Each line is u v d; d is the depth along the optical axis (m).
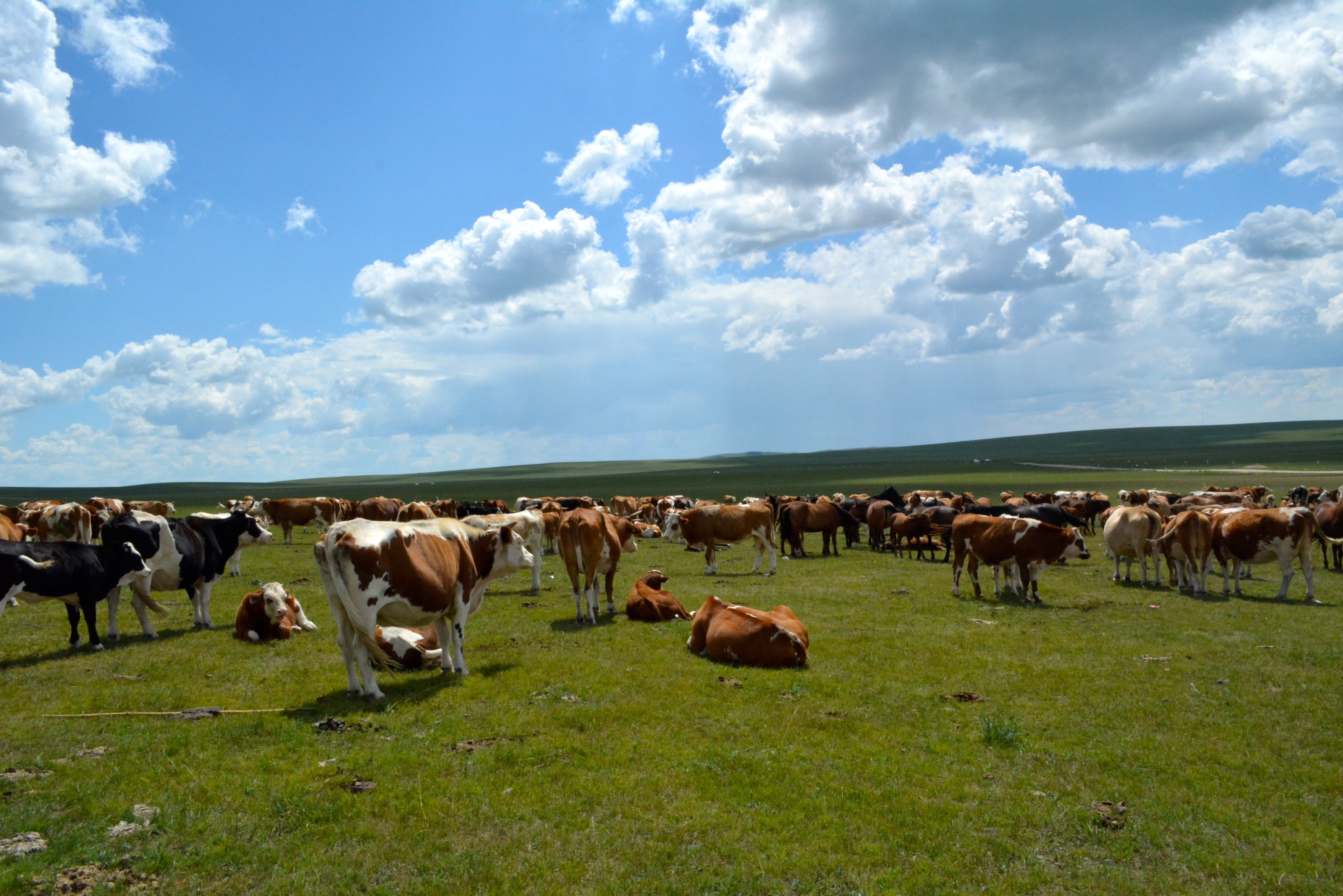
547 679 9.96
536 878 5.18
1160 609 15.52
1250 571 20.77
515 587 19.14
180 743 7.48
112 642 12.41
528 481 145.25
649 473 194.88
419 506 31.28
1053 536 16.09
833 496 42.94
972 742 7.85
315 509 34.94
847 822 6.07
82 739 7.67
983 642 12.34
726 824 5.99
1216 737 8.05
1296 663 10.99
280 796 6.22
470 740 7.66
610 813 6.14
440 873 5.22
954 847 5.71
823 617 14.44
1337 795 6.75
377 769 6.85
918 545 25.80
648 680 9.92
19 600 11.20
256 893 4.96
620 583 19.38
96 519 25.20
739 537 21.11
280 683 9.82
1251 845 5.86
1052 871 5.44
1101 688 9.77
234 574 20.84
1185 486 69.50
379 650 8.98
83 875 5.02
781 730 8.09
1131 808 6.41
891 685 9.79
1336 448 146.38
